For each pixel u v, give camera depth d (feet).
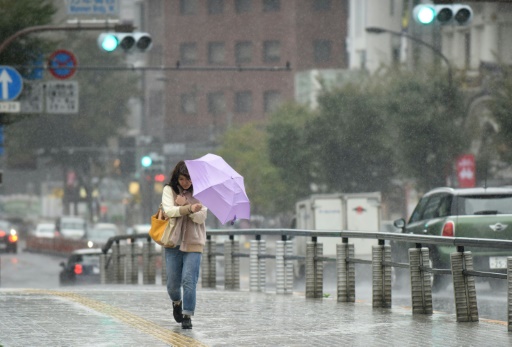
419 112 323.98
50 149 641.81
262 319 90.07
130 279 181.68
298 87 606.55
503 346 72.23
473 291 87.30
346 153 383.45
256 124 571.28
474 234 135.85
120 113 653.30
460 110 325.01
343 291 108.78
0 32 229.25
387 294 101.24
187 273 81.46
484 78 327.67
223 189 79.92
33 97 240.94
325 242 246.88
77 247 418.92
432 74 328.08
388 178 381.60
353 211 250.98
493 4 374.84
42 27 200.23
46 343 72.33
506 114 283.38
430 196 143.64
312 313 95.76
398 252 149.28
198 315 93.56
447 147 320.09
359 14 567.59
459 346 72.28
